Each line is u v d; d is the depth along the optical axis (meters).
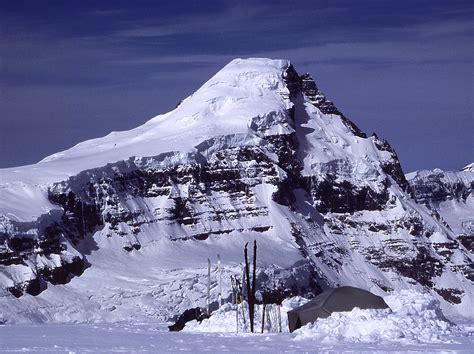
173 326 133.38
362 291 117.81
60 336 123.25
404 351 92.62
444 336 105.81
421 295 118.12
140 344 104.56
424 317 112.81
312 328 111.06
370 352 92.19
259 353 92.94
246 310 127.75
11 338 118.19
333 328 108.38
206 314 133.38
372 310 112.56
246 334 114.06
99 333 130.62
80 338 117.12
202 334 116.94
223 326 123.75
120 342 108.25
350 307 116.38
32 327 165.88
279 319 120.25
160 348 98.88
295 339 106.38
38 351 95.94
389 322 107.62
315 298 120.25
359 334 107.25
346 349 95.38
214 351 95.38
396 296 118.25
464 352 91.88
